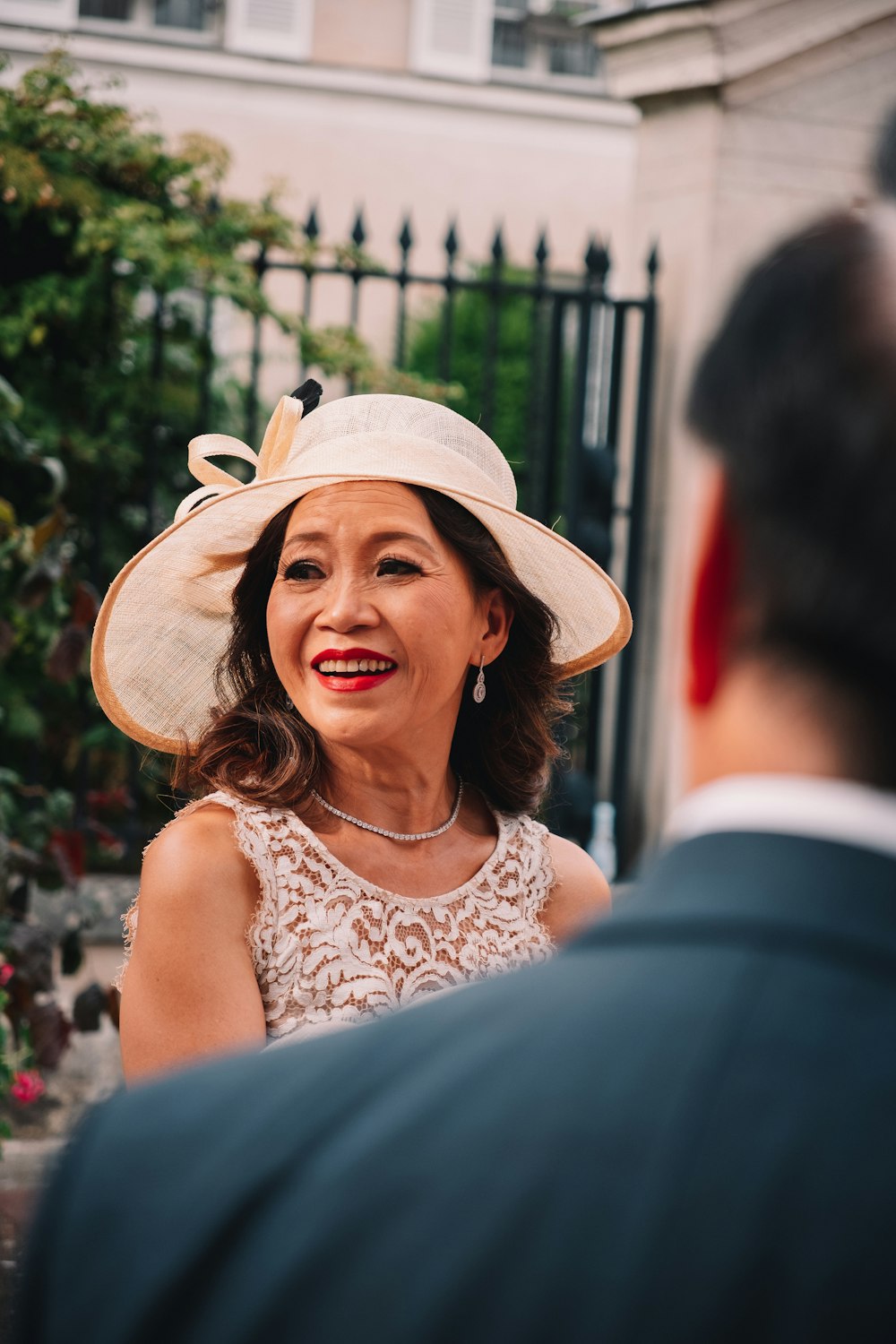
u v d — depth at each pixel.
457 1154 0.61
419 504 1.91
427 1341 0.57
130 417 5.60
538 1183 0.59
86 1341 0.63
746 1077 0.59
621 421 5.79
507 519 2.00
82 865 4.02
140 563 2.07
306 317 5.46
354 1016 1.81
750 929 0.62
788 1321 0.55
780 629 0.64
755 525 0.65
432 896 1.95
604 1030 0.62
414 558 1.88
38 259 5.34
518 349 10.75
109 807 5.50
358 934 1.85
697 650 0.69
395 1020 0.69
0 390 4.07
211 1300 0.62
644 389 5.59
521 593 2.03
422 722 1.91
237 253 6.07
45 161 5.22
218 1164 0.65
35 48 9.91
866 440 0.61
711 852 0.65
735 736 0.67
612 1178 0.58
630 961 0.64
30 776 5.03
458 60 11.42
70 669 3.88
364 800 1.95
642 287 5.80
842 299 0.64
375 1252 0.60
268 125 11.10
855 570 0.62
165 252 5.14
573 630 2.23
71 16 10.41
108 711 2.21
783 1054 0.59
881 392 0.62
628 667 5.64
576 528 5.58
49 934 3.74
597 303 5.59
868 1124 0.57
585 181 11.80
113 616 2.12
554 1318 0.57
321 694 1.88
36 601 3.79
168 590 2.12
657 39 5.57
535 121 11.65
